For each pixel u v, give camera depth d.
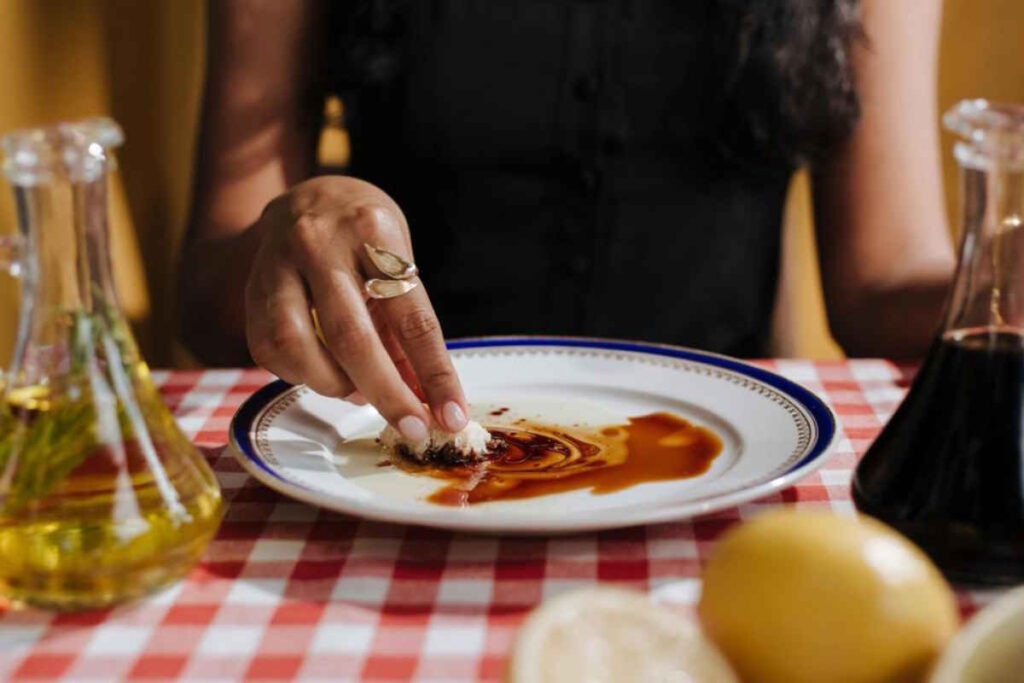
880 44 1.43
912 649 0.45
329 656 0.53
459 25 1.37
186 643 0.54
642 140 1.38
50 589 0.55
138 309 1.55
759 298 1.46
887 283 1.34
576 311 1.40
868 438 0.80
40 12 1.32
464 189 1.39
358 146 1.45
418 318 0.74
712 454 0.74
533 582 0.59
